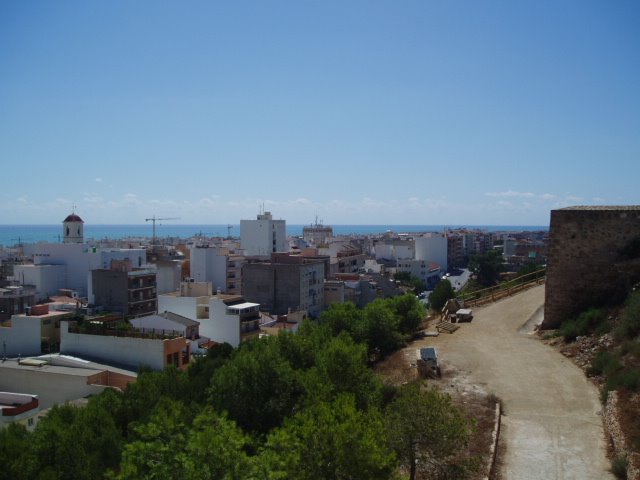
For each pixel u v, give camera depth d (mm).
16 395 42625
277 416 28141
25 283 118375
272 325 80312
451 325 43219
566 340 35062
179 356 56906
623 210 37281
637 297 32688
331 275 128250
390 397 26938
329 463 16344
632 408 22562
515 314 43969
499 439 23250
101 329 59156
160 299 78125
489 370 31484
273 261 103500
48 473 23688
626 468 19453
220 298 76062
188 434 17625
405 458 19047
